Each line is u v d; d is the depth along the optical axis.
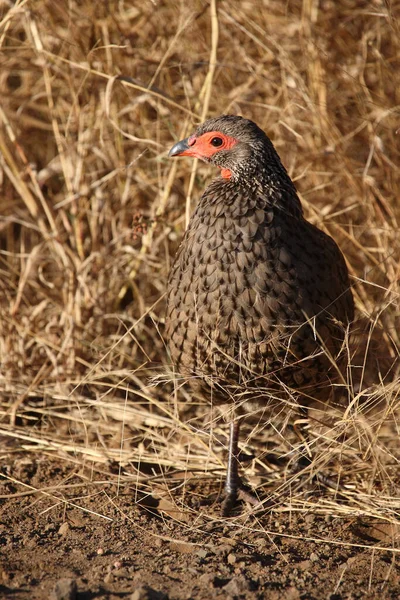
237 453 8.98
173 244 11.95
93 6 11.91
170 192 11.89
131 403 9.72
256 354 8.28
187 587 7.00
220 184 8.67
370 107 12.16
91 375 10.61
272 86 12.17
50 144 13.40
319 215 11.16
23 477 9.10
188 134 11.51
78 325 11.12
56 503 8.52
